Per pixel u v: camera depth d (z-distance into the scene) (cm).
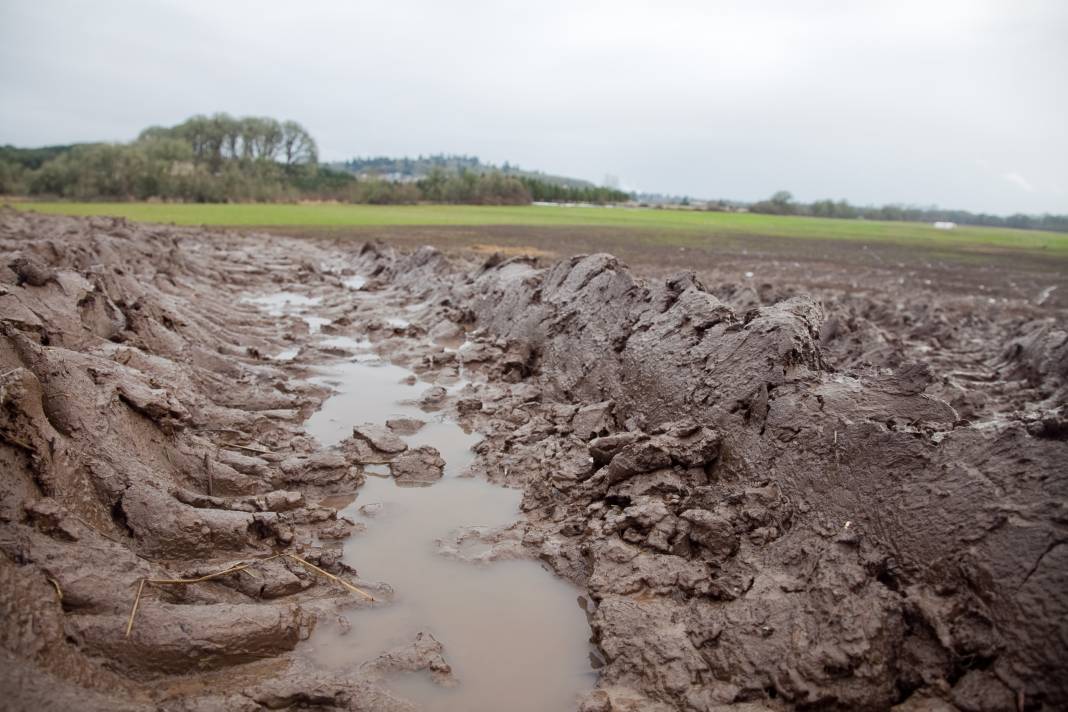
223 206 7206
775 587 514
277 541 630
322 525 682
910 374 652
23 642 415
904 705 433
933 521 504
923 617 458
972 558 468
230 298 1912
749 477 647
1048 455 491
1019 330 1766
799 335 732
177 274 1939
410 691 471
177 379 929
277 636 496
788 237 6047
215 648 472
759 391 698
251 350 1232
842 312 1844
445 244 3847
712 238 5359
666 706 453
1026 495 480
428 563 633
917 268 3962
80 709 385
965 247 5928
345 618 543
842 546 526
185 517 596
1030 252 5662
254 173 10100
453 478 812
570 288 1227
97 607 472
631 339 945
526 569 629
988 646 435
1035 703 405
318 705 448
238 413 905
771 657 465
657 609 530
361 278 2570
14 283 925
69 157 8819
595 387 967
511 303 1397
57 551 495
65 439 594
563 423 902
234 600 544
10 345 631
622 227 5959
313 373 1206
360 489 779
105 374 715
